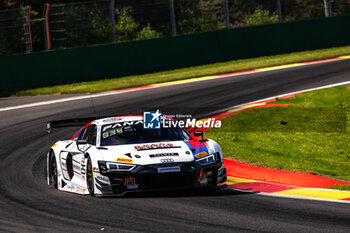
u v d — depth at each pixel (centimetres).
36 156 4388
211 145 2872
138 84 8919
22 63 9612
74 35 13862
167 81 9131
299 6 18700
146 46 10494
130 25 13938
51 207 2567
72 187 3012
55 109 7050
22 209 2569
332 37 12125
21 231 2119
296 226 2048
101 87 8894
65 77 9919
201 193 2780
